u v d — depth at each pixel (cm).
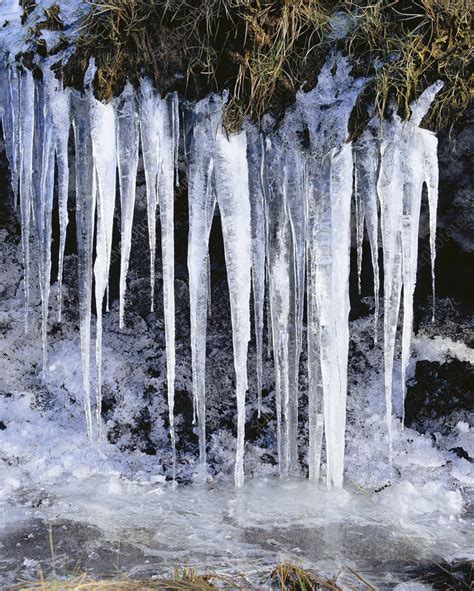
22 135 377
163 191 371
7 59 377
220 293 488
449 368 457
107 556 316
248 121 365
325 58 354
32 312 486
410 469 405
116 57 357
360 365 469
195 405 403
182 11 345
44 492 373
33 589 284
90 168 374
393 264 371
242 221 368
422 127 371
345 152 364
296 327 386
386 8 347
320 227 369
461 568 312
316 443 386
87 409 391
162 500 371
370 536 337
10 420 429
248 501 371
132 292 491
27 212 385
